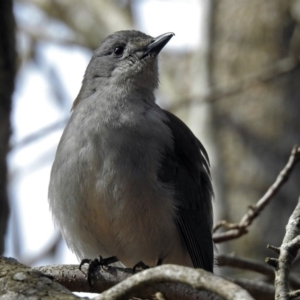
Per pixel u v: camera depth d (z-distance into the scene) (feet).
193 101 53.98
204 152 41.73
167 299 27.30
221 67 58.65
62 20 69.21
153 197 34.86
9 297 22.77
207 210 40.34
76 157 34.88
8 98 42.50
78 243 36.52
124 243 35.68
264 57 58.44
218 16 59.98
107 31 67.87
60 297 22.58
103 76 39.19
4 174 42.27
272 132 57.06
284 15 59.31
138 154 34.86
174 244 36.24
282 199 55.06
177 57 68.13
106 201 34.50
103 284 30.17
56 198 35.88
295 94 57.67
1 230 42.11
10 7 42.19
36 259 57.62
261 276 46.68
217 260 39.17
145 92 38.22
